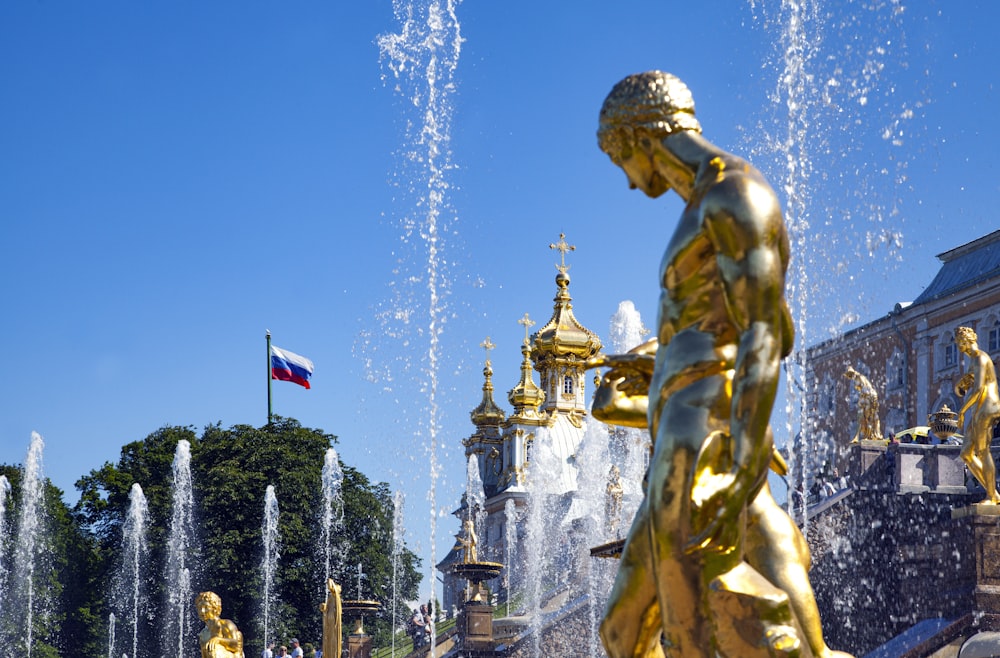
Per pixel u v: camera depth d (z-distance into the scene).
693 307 5.24
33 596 68.31
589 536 58.59
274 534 67.69
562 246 98.44
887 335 70.44
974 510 24.28
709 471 4.96
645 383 5.77
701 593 4.96
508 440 93.38
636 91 5.46
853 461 29.98
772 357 4.96
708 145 5.34
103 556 71.62
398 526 71.50
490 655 35.38
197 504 68.94
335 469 69.75
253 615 66.50
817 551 27.77
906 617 26.39
